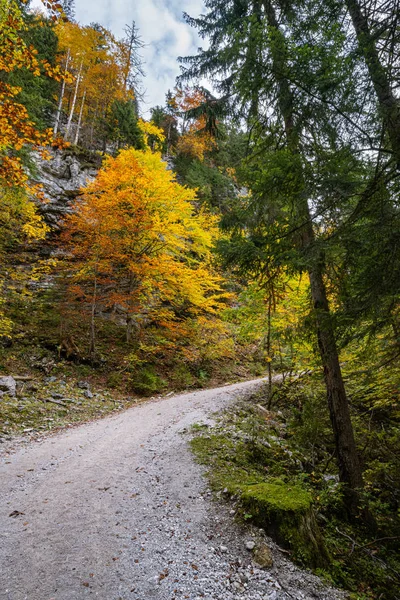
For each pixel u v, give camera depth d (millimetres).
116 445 7492
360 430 8797
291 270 5930
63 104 33656
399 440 8336
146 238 15625
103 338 16297
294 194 5090
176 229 15117
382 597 4102
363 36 4094
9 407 9336
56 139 7066
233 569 3650
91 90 31234
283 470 6867
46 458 6688
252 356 20406
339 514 5961
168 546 3963
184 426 8648
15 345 13320
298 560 3965
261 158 6535
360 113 4422
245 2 8789
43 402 10391
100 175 14867
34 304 16328
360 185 4262
